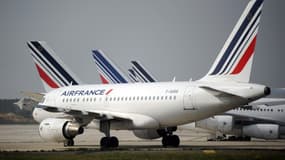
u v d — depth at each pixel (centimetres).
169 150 8075
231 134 12488
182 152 7444
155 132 10400
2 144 10944
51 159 6788
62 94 11094
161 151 7769
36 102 10562
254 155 6775
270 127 12006
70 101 10900
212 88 8919
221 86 9056
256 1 8988
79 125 9688
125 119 9881
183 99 9256
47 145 10588
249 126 12212
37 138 13475
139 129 9950
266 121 12225
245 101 8850
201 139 13512
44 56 11838
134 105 9900
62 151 8062
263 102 10725
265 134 12038
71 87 11194
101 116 9681
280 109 12219
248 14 9031
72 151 8044
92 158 6869
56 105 11050
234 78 9094
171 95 9419
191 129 12462
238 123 12319
